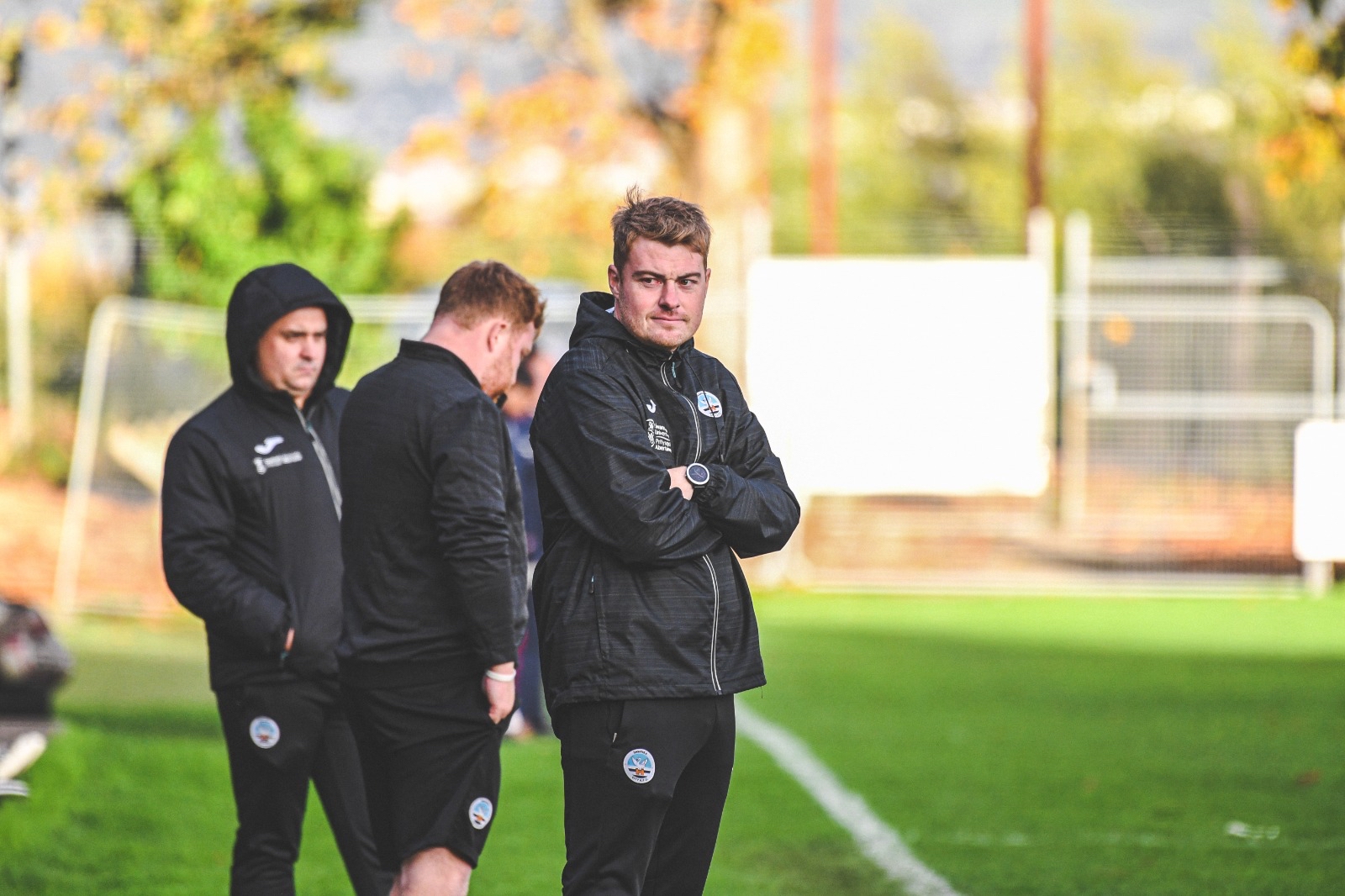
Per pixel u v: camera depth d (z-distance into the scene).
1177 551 46.00
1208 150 67.75
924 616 40.59
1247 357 45.84
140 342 45.88
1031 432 44.91
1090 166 70.19
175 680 31.56
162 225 50.22
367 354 45.91
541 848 18.78
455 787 12.32
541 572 11.61
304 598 14.03
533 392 24.73
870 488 45.19
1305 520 44.91
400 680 12.23
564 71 58.44
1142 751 24.28
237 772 14.08
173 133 52.41
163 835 19.23
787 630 38.06
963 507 46.59
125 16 52.28
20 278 49.75
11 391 49.06
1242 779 22.25
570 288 47.44
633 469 11.11
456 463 12.02
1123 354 46.06
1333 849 18.36
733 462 12.01
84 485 42.62
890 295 45.09
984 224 72.00
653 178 59.09
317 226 51.34
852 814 20.25
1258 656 34.00
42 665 24.66
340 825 14.43
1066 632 37.75
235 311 14.31
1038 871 17.50
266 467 14.13
